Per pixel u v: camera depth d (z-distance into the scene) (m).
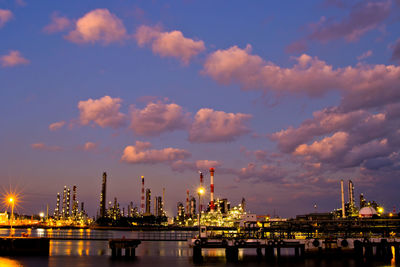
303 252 76.75
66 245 111.62
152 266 65.50
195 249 73.62
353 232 106.31
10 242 76.62
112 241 78.19
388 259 79.31
